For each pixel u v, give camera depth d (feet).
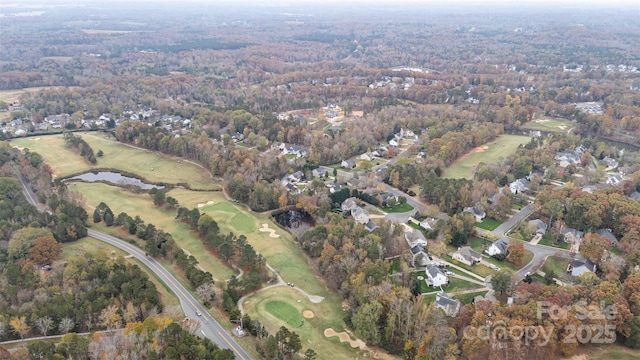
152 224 535.60
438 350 329.11
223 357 301.22
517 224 556.92
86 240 502.79
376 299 368.07
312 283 440.86
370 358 343.67
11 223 483.92
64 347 308.60
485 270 460.96
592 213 511.81
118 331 343.05
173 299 400.26
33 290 383.04
